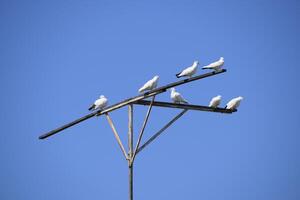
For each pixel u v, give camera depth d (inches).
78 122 874.1
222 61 1003.3
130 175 810.8
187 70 970.1
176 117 847.1
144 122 811.4
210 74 802.8
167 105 837.8
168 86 798.5
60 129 884.0
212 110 878.4
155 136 834.8
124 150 824.9
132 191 807.7
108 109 844.6
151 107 813.2
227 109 891.4
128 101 824.3
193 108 858.8
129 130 823.7
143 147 823.7
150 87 925.2
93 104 973.2
